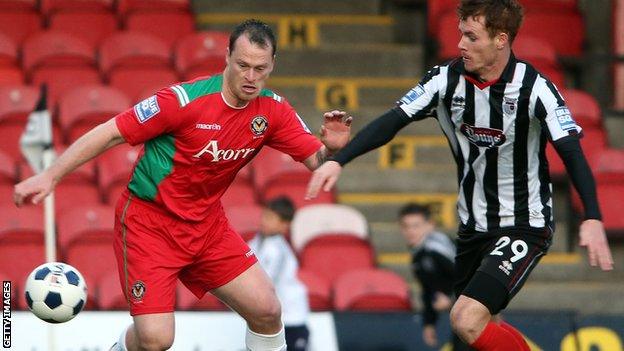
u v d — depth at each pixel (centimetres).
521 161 2209
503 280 2186
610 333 3597
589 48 5081
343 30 5122
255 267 2283
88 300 3484
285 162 4238
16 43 4759
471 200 2269
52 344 3241
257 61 2042
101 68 4638
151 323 2186
